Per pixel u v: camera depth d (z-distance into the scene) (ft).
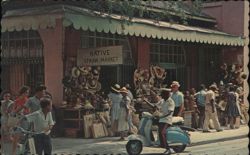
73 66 48.67
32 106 33.22
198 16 69.00
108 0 44.75
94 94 49.57
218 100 61.46
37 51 49.78
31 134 26.99
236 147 44.01
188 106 56.75
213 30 70.69
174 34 52.49
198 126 56.18
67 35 48.37
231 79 71.15
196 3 55.11
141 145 37.11
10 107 35.50
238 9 72.28
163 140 37.24
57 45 47.70
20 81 50.65
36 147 26.86
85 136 45.91
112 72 54.44
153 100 52.85
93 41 51.96
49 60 48.34
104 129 47.21
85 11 44.80
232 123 58.29
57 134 46.98
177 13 52.01
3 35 51.62
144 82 56.54
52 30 48.03
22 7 50.47
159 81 59.06
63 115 46.91
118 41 55.52
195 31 56.03
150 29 49.24
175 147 39.09
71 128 46.57
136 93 55.06
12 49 51.34
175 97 46.75
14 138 29.63
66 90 47.55
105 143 43.16
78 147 40.73
